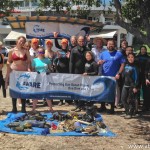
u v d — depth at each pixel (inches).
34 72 393.7
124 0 526.0
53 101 473.7
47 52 424.8
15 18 602.2
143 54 420.8
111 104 403.2
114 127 346.9
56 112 375.9
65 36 579.8
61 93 397.7
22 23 671.8
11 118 355.3
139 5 455.5
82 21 579.2
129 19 519.2
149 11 449.1
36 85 394.0
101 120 358.6
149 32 434.6
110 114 403.5
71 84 397.7
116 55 395.9
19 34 741.3
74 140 300.0
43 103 448.8
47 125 332.8
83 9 573.0
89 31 592.1
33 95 393.7
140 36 438.0
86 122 341.1
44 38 592.4
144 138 313.3
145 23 445.1
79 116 356.2
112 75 398.0
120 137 313.9
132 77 384.8
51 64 412.5
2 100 495.8
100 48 422.6
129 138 311.9
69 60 414.6
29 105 444.5
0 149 275.7
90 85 398.6
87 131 316.5
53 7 536.1
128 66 386.9
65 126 330.6
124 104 387.5
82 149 278.7
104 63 400.5
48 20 582.6
